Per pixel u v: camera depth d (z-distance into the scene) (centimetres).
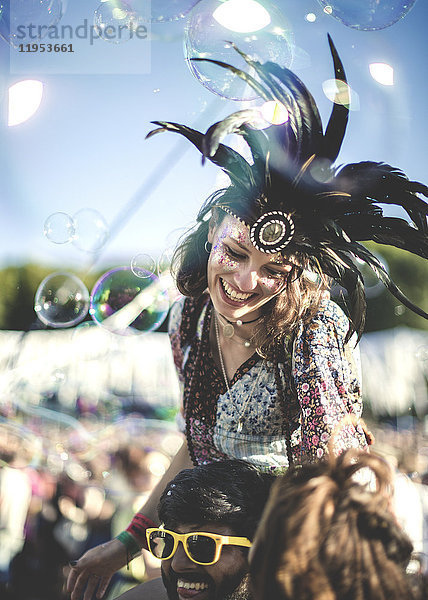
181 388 164
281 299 129
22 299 820
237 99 171
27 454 311
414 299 614
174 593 107
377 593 69
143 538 152
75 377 492
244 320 134
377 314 560
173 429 397
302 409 127
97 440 356
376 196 128
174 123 130
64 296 252
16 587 277
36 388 465
